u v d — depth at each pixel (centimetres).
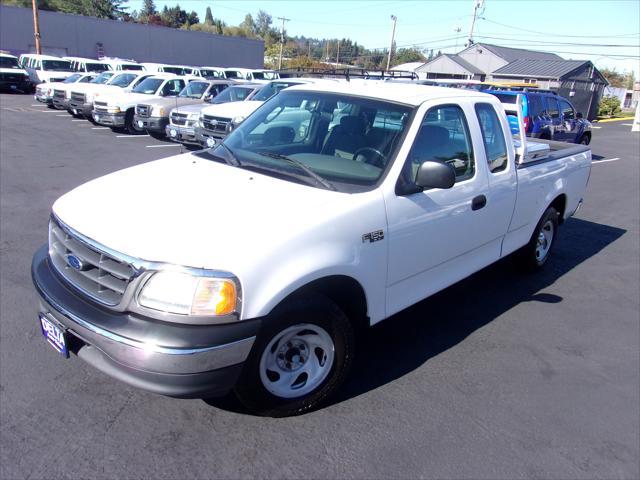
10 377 338
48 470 264
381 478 274
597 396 363
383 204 329
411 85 438
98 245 271
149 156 1214
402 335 432
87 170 1014
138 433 294
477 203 415
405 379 366
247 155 374
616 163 1603
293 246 278
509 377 379
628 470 293
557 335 451
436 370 380
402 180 344
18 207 730
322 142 379
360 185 332
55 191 831
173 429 299
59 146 1276
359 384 357
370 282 329
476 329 450
